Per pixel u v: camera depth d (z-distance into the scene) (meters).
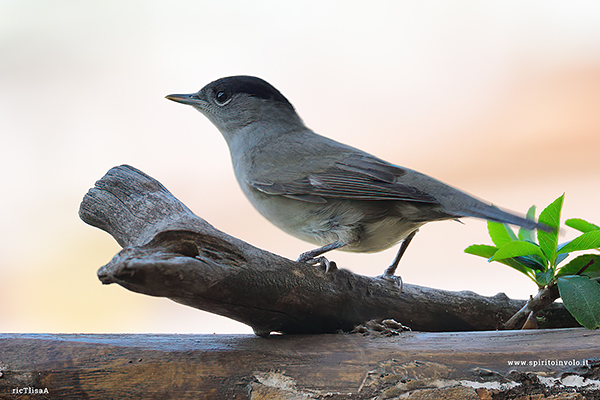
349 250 1.92
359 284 1.89
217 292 1.87
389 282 1.90
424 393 1.86
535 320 1.90
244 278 1.87
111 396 1.86
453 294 1.91
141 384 1.86
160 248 1.86
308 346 1.87
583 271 1.89
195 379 1.86
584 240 1.88
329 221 1.92
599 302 1.87
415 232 1.92
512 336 1.87
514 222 1.88
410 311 1.90
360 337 1.88
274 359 1.87
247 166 1.94
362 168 1.92
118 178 1.90
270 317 1.88
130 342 1.87
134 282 1.85
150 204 1.89
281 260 1.88
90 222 1.91
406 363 1.86
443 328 1.91
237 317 1.88
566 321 1.91
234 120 1.96
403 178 1.91
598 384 1.86
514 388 1.86
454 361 1.87
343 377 1.86
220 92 1.96
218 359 1.87
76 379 1.86
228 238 1.87
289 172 1.92
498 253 1.89
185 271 1.86
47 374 1.86
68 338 1.87
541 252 1.89
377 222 1.92
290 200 1.92
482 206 1.89
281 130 1.95
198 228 1.88
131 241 1.89
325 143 1.94
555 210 1.88
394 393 1.86
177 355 1.87
